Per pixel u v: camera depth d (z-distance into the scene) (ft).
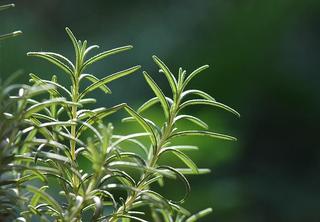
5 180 5.93
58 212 6.29
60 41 39.45
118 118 27.68
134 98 31.71
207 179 24.58
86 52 6.54
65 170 6.42
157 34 36.45
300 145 33.17
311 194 31.27
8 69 30.66
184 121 22.29
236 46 33.45
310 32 36.04
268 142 32.86
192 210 23.82
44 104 5.77
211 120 25.66
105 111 6.30
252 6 35.22
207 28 35.60
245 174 30.99
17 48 32.14
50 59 6.47
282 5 35.19
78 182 6.34
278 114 33.09
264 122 32.86
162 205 6.10
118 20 39.45
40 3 39.68
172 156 19.01
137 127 20.93
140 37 36.70
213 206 24.07
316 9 35.96
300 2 35.55
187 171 6.68
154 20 37.52
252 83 32.58
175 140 21.80
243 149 31.07
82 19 40.34
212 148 22.95
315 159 33.01
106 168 5.82
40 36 38.88
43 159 6.30
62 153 6.85
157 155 6.49
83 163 17.04
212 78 31.78
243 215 27.12
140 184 6.38
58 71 31.09
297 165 32.71
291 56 34.81
